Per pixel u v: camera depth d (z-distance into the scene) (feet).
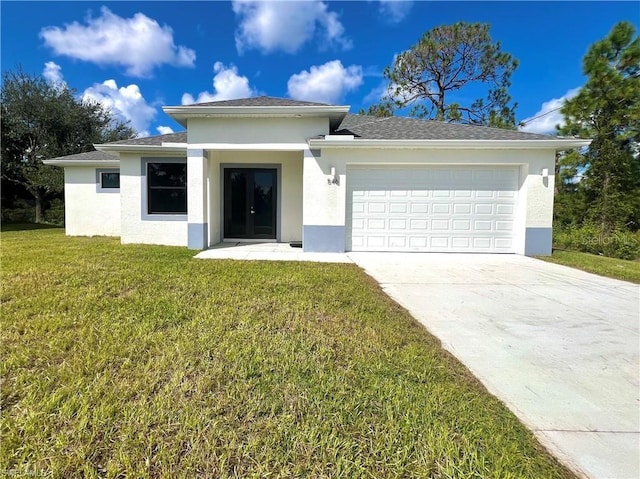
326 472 6.17
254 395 8.48
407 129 36.81
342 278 21.56
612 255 40.55
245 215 40.75
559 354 11.69
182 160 37.22
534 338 13.10
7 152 69.31
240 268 23.71
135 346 10.86
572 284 21.99
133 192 37.42
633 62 45.68
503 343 12.58
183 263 25.14
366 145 31.07
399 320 14.52
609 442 7.32
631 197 47.11
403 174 33.09
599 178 48.57
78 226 47.88
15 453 6.40
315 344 11.63
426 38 65.87
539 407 8.56
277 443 6.86
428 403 8.38
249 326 12.95
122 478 5.95
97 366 9.55
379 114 74.33
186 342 11.27
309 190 32.27
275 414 7.79
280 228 40.63
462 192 33.17
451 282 22.18
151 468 6.16
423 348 11.71
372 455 6.60
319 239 32.53
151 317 13.51
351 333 12.78
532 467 6.47
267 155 40.34
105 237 45.60
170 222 37.52
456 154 32.04
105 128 85.56
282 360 10.32
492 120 68.28
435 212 33.30
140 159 37.17
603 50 46.98
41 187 69.36
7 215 71.82
